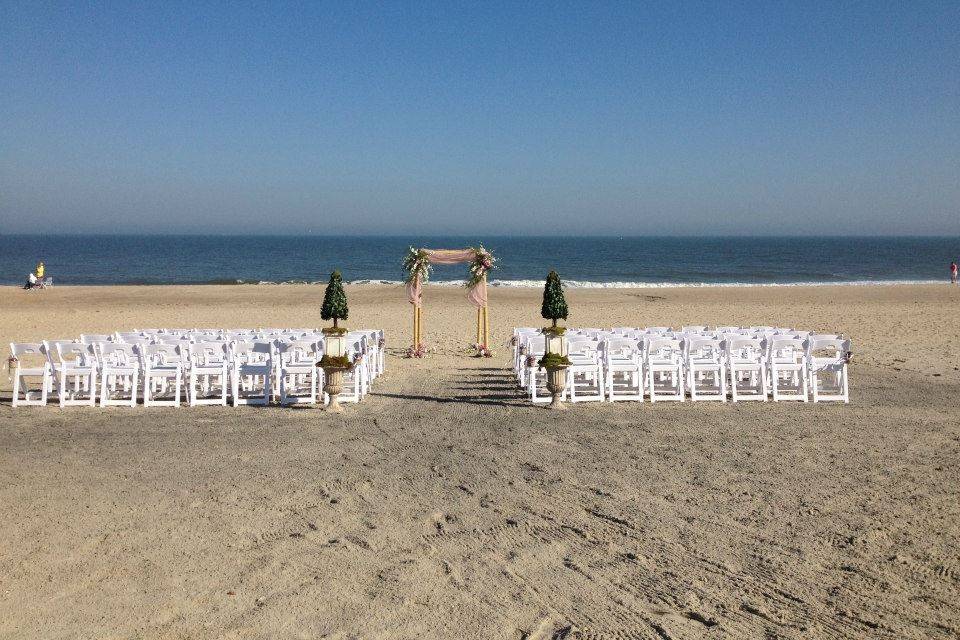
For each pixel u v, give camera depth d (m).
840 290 42.06
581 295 39.38
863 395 13.12
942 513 6.82
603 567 5.71
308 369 12.52
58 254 111.00
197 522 6.70
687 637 4.64
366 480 8.03
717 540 6.24
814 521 6.66
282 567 5.72
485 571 5.65
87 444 9.63
